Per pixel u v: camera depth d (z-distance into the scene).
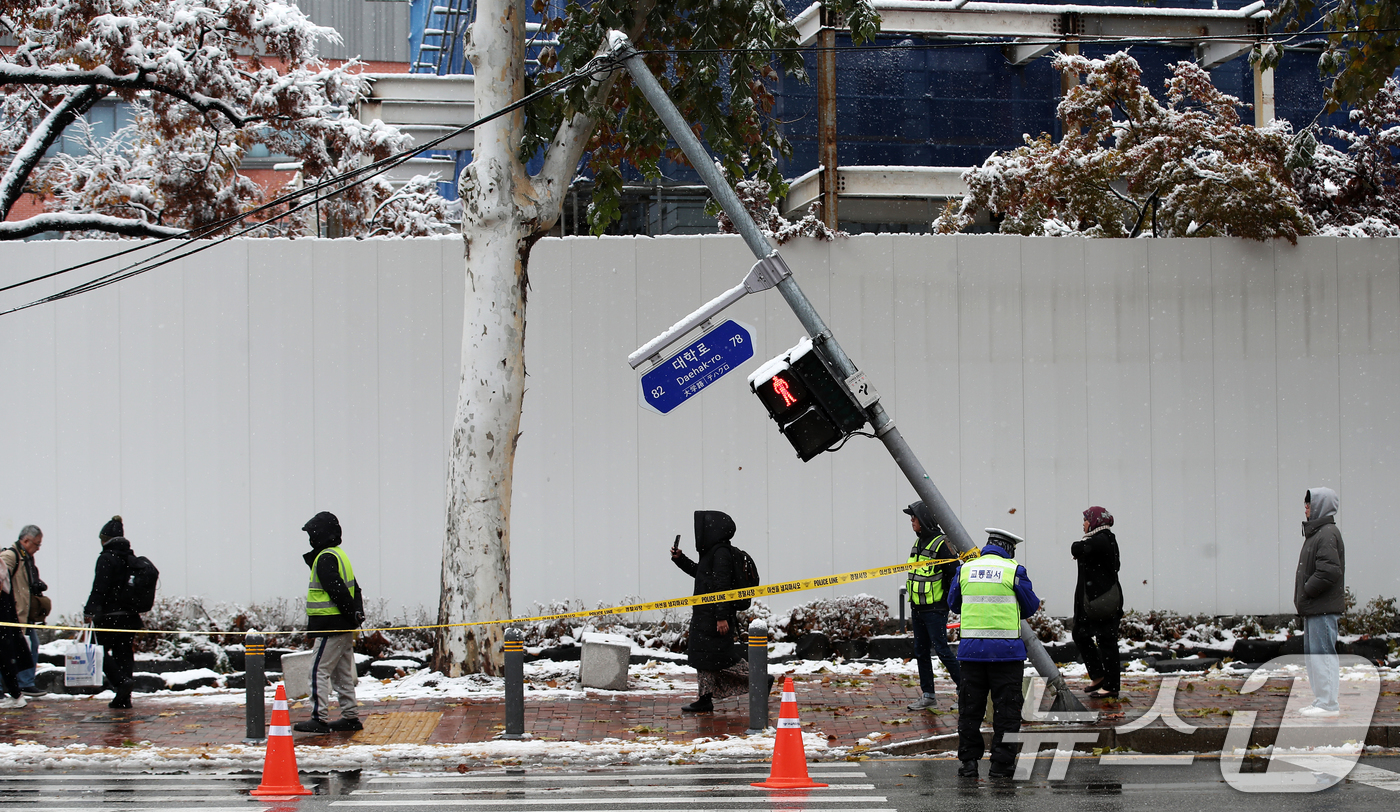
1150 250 31.23
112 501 30.08
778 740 17.30
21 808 15.80
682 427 30.73
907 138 51.03
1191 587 30.86
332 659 21.08
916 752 20.02
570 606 30.31
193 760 19.14
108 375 30.19
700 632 22.44
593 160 30.08
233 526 30.19
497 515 25.88
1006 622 17.84
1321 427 31.27
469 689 24.78
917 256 30.91
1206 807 15.66
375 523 30.31
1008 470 30.83
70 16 34.62
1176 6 48.12
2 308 30.00
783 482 30.73
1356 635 28.83
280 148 40.22
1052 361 31.03
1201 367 31.22
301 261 30.52
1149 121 34.72
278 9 37.09
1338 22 30.70
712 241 30.80
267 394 30.38
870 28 25.56
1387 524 31.12
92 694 25.39
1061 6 40.53
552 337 30.62
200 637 28.11
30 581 25.00
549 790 17.03
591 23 24.86
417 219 42.97
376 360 30.52
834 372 20.27
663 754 19.41
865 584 30.66
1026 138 38.16
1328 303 31.44
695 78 26.48
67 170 42.59
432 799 16.41
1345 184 41.38
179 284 30.36
